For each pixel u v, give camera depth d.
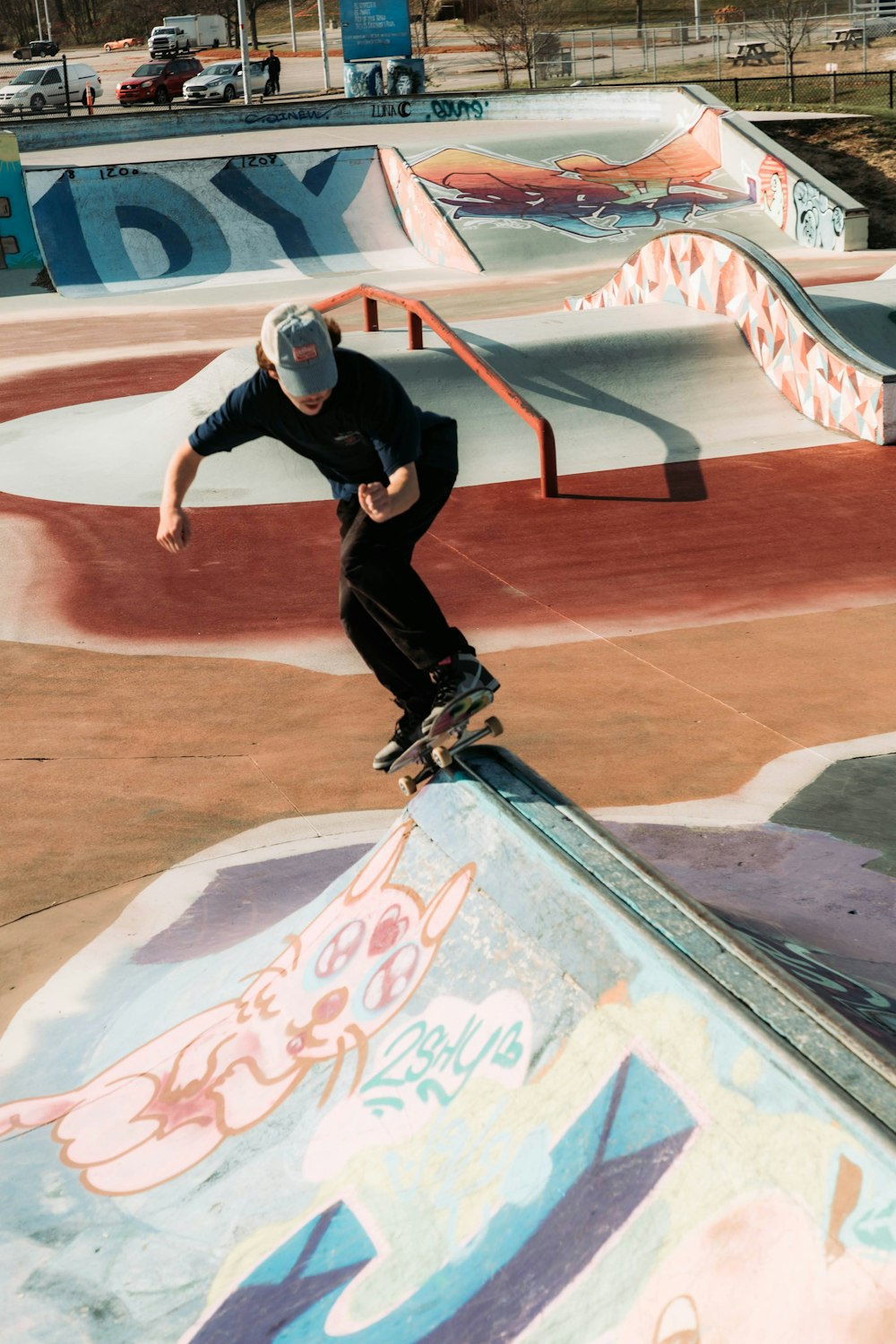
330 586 10.83
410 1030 3.76
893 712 7.84
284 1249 3.47
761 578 10.54
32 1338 3.50
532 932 3.53
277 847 6.55
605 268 28.45
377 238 32.28
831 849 6.23
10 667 9.27
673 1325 2.57
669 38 61.19
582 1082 3.11
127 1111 4.39
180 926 5.82
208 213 31.86
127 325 25.52
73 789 7.33
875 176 32.16
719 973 3.00
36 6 88.81
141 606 10.52
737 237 16.25
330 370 3.21
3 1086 4.82
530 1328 2.81
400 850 4.30
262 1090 4.10
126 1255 3.71
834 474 13.28
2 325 26.34
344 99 41.12
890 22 53.69
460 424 14.62
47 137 39.38
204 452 3.58
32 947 5.76
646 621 9.71
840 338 14.69
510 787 4.06
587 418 14.91
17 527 12.86
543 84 53.31
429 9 75.94
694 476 13.55
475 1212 3.15
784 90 45.25
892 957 5.09
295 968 4.50
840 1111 2.50
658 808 6.79
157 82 51.47
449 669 3.70
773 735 7.63
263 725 8.12
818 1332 2.32
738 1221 2.58
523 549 11.67
